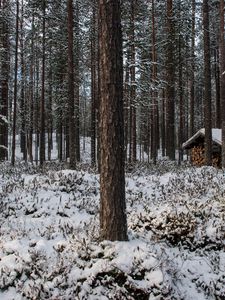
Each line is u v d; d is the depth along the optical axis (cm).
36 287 649
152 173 1873
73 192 1235
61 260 700
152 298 633
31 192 1173
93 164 2616
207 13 2127
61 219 998
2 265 697
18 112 4166
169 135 2964
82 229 873
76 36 2986
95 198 1226
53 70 3322
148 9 3042
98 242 736
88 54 3484
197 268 762
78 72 3284
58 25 2920
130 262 673
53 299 633
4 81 2964
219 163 2597
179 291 668
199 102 5700
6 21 2730
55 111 3462
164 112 4338
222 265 785
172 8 3008
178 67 3278
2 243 780
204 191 1221
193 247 835
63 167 2261
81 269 684
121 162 751
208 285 719
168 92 2973
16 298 644
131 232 826
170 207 972
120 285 653
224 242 855
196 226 876
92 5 2616
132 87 2594
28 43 3769
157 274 657
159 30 3238
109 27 757
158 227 885
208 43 2120
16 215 1019
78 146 3584
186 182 1428
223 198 1088
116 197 743
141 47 2653
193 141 2812
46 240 812
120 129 759
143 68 2580
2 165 2278
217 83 4200
